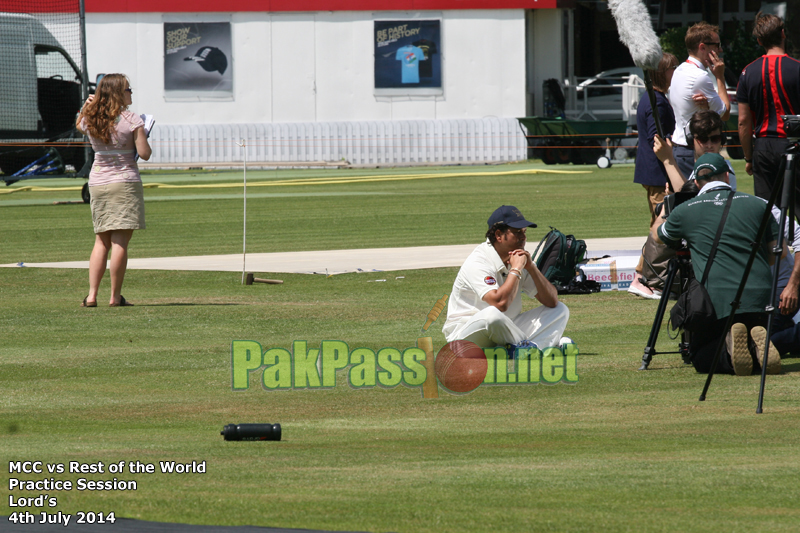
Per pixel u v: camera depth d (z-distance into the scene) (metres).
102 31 124.94
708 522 11.20
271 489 12.65
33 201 77.00
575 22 148.62
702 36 30.08
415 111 124.81
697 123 23.70
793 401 17.86
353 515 11.50
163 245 49.47
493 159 123.50
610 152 113.31
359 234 53.06
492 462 13.96
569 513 11.55
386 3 123.25
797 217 24.48
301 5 123.88
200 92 125.50
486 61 123.81
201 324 27.88
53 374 21.25
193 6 124.12
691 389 19.06
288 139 124.94
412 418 17.08
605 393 18.84
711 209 20.45
